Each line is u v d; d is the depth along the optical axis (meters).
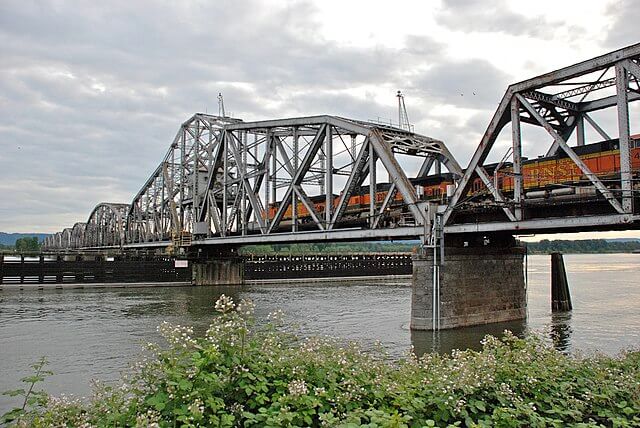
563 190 31.11
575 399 8.52
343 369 8.17
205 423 6.63
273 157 56.78
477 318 37.12
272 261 89.06
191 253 81.19
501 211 34.81
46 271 69.19
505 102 31.86
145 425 5.96
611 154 30.06
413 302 35.75
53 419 6.95
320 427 6.95
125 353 28.25
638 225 26.92
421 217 36.59
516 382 8.67
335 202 52.28
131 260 76.12
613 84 29.45
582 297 56.81
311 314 44.81
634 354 11.64
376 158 43.22
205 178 82.25
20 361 26.28
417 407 7.49
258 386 7.19
